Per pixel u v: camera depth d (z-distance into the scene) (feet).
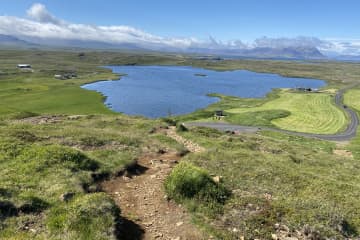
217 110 335.06
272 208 43.24
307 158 93.15
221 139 107.14
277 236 37.35
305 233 38.06
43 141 71.41
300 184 56.49
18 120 116.47
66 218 33.99
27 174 47.42
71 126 102.58
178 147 79.20
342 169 84.12
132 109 337.72
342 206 47.39
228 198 46.21
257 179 57.21
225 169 61.72
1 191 38.99
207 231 37.14
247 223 39.32
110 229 33.40
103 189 48.11
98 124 111.75
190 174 47.24
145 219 39.73
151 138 89.81
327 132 259.39
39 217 35.53
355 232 40.47
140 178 54.80
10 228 32.50
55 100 341.21
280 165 69.15
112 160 60.34
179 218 40.50
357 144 219.20
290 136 233.96
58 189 42.52
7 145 59.67
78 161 54.24
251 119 291.79
